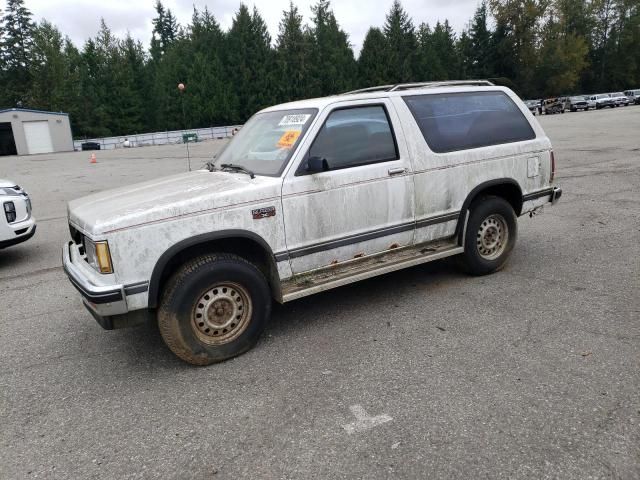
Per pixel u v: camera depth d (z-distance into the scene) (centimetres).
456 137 498
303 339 421
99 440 304
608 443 271
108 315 351
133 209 360
